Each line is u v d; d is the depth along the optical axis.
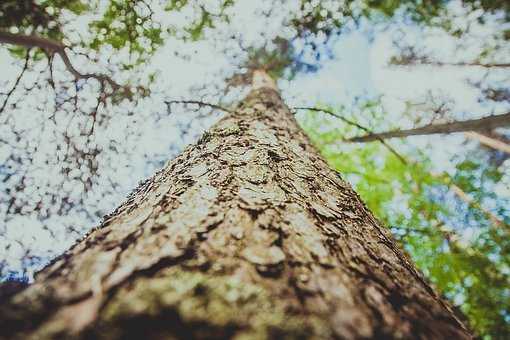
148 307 0.75
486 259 6.44
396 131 6.80
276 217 1.22
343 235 1.31
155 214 1.26
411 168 7.19
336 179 2.18
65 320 0.73
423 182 7.12
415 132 6.66
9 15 3.63
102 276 0.88
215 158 1.84
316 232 1.22
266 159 1.85
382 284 1.06
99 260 0.98
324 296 0.87
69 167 4.46
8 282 0.96
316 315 0.79
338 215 1.50
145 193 1.69
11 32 3.64
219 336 0.69
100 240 1.15
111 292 0.81
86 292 0.82
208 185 1.47
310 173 1.94
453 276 6.42
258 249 1.00
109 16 4.22
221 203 1.29
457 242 6.64
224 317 0.74
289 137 2.64
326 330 0.75
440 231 6.71
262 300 0.80
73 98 4.38
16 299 0.80
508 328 6.12
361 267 1.11
